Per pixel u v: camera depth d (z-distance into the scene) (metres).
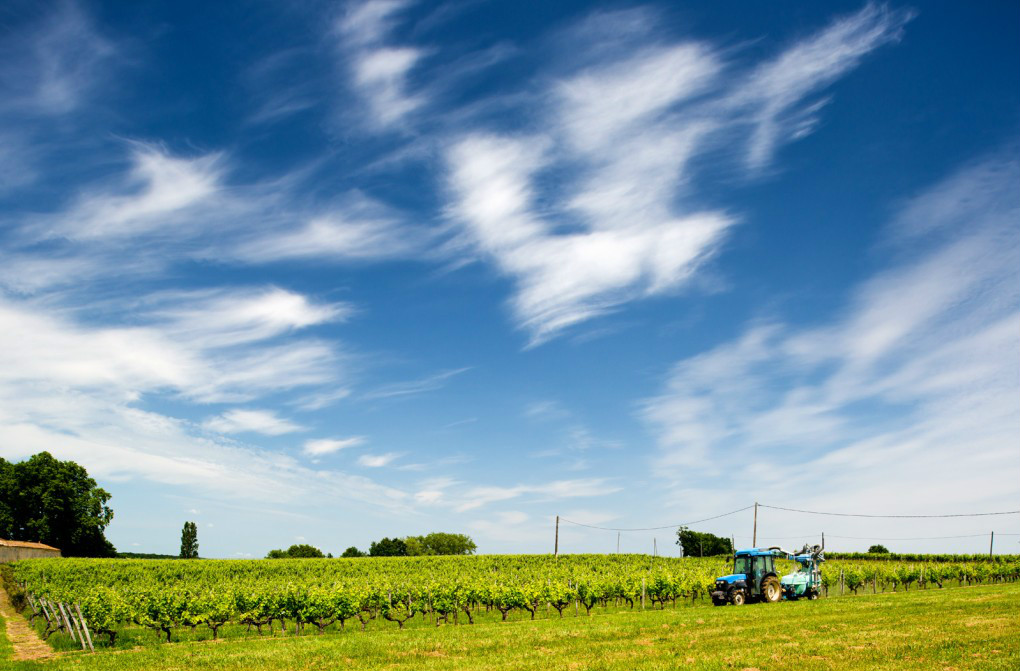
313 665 18.42
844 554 84.25
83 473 88.31
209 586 44.34
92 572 55.06
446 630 26.25
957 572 51.62
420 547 131.25
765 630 21.89
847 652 17.34
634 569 63.88
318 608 28.78
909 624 21.80
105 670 18.94
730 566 51.59
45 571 53.31
